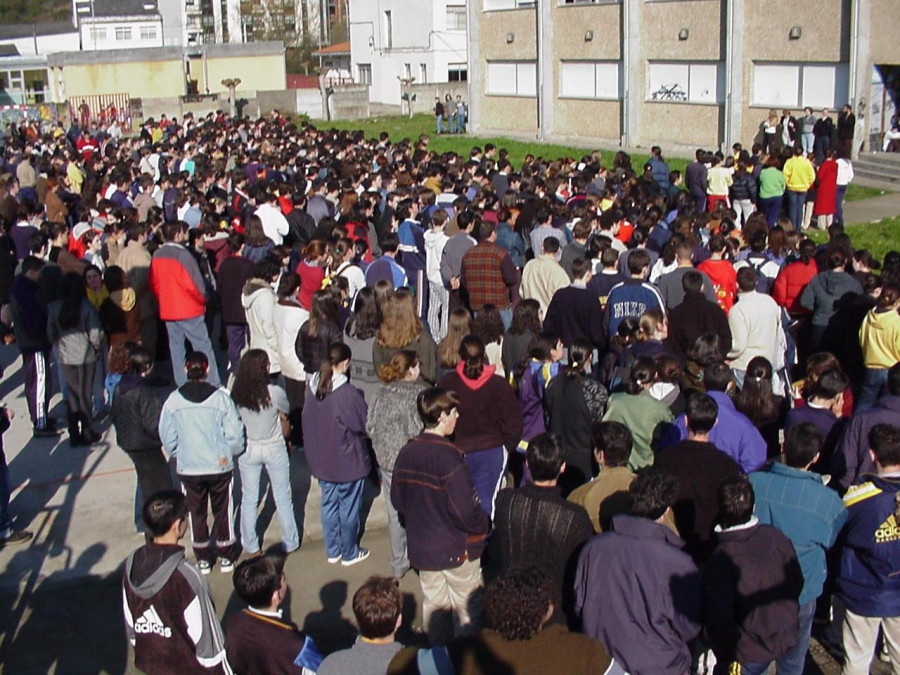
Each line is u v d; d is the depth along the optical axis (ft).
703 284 29.01
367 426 23.86
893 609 18.44
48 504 30.22
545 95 124.36
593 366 29.78
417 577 25.43
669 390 22.99
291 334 31.73
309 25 344.49
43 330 34.60
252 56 210.18
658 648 16.42
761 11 92.22
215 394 24.61
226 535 25.68
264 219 44.21
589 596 16.69
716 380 22.25
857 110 83.41
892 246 57.77
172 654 17.12
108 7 285.64
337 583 25.38
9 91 236.22
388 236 36.37
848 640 19.07
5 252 44.75
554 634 13.97
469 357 23.07
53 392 40.37
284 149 76.59
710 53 99.71
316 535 27.96
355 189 50.01
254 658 16.20
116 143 104.22
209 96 183.62
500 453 23.27
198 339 36.65
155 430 25.52
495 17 132.67
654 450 21.93
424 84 186.50
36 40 283.38
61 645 23.29
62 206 56.39
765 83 93.91
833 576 19.39
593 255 34.71
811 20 87.25
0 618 24.40
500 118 136.36
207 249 43.88
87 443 34.65
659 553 16.37
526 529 18.07
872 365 29.01
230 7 339.77
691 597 16.31
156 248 42.19
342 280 30.94
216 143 85.05
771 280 35.50
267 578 16.30
